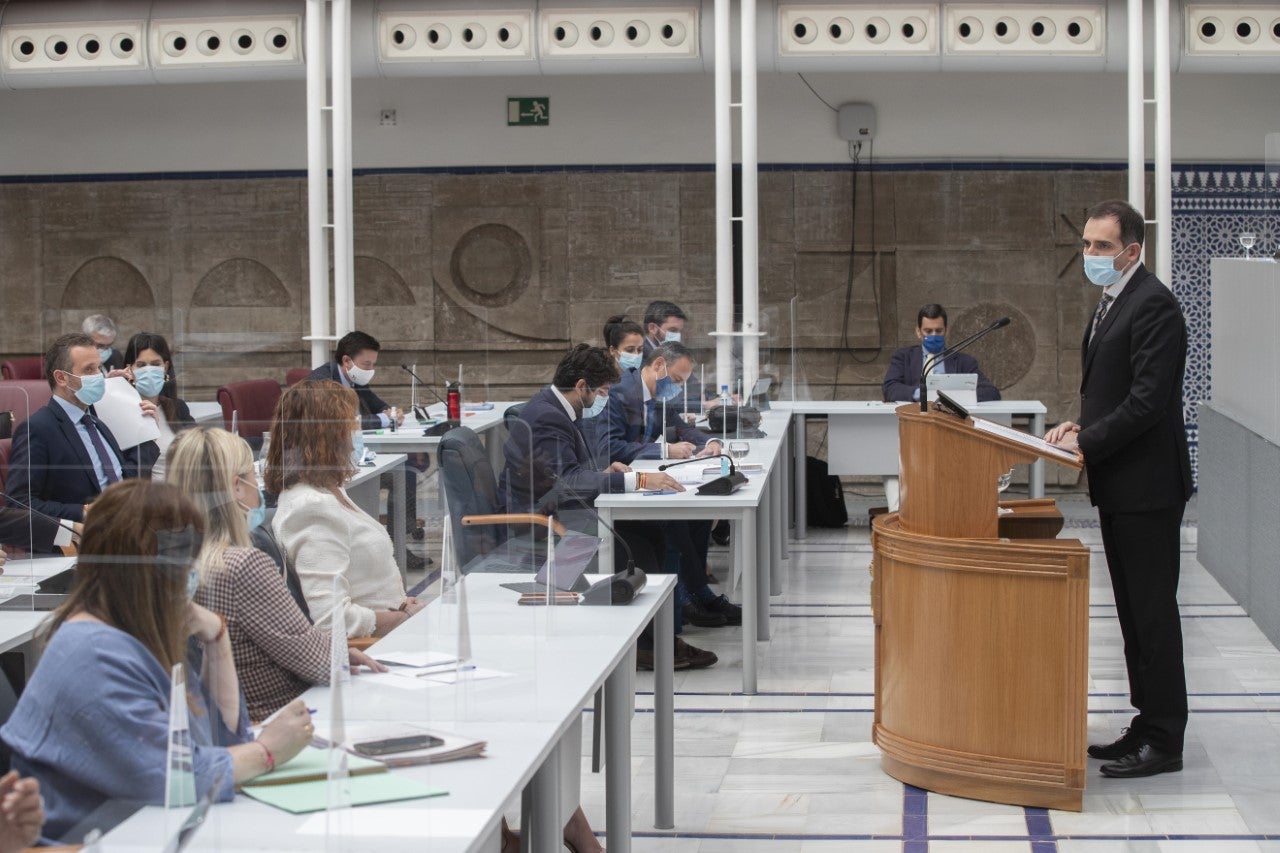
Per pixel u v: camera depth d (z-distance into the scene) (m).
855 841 3.62
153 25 9.06
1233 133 10.07
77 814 1.74
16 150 10.80
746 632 5.05
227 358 10.59
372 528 2.72
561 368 5.30
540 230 10.54
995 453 3.70
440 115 10.53
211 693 1.91
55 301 10.82
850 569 7.47
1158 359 3.79
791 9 8.73
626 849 3.16
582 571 3.43
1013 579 3.68
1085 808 3.80
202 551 2.16
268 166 10.67
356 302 10.66
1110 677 5.21
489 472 3.15
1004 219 10.21
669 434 6.77
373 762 2.03
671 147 10.45
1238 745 4.37
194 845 1.74
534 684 2.48
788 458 7.82
